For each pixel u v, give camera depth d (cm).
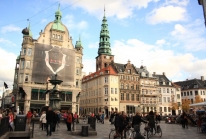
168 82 8069
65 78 5491
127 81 6875
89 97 7469
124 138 1478
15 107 4966
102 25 8781
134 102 6812
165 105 7644
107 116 6244
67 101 5416
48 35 5562
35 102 4975
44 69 5259
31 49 5259
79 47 6034
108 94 6375
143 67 8056
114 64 7150
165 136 1755
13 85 5853
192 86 9088
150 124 1603
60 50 5591
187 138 1630
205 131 2142
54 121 1945
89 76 7806
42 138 1491
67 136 1631
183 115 2706
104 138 1544
